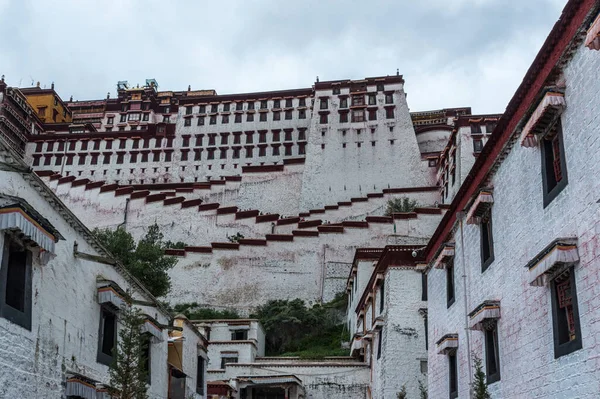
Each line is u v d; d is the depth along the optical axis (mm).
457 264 17188
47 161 79875
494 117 54719
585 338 9453
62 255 12656
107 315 15141
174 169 78438
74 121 95562
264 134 78688
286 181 67438
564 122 10352
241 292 48281
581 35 9703
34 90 93250
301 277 48375
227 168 77562
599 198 9141
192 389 22844
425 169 65562
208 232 55938
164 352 19578
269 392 33312
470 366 15328
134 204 59094
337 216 58281
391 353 25109
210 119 80688
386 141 67625
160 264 32406
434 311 19703
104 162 79688
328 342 41750
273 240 49625
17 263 10898
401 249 26656
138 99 93375
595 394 9109
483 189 14312
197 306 48062
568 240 9852
